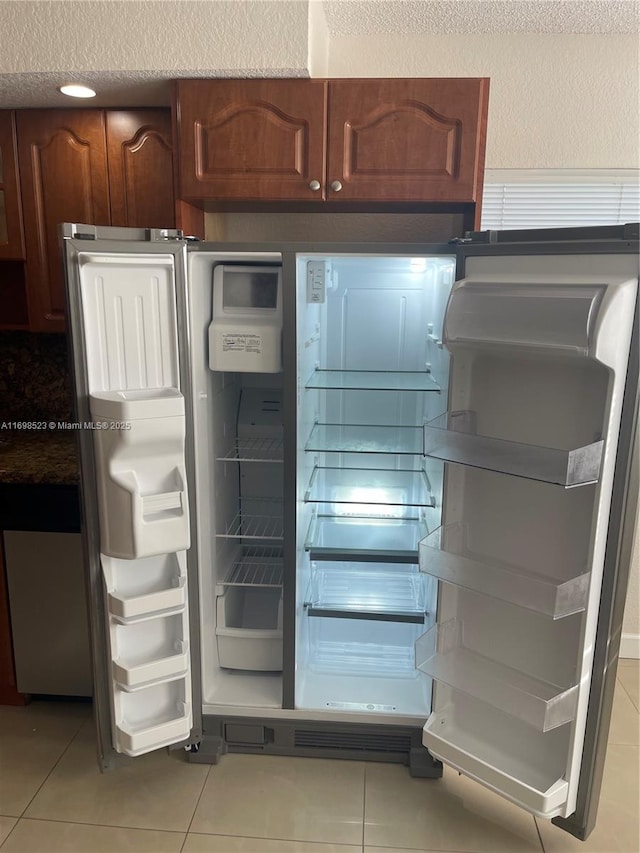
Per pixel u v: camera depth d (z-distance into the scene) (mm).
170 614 1773
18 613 2195
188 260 1750
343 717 2014
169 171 2104
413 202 1933
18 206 2154
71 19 1751
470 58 2256
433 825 1811
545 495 1619
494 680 1694
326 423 2361
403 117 1849
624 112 2266
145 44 1766
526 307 1446
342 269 2223
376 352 2281
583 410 1513
